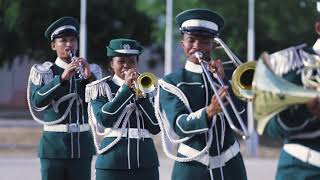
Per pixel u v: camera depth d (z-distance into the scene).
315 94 9.51
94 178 15.00
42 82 15.27
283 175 10.42
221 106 10.53
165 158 30.94
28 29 61.47
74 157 15.38
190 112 11.34
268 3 42.28
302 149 10.20
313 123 10.03
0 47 63.53
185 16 11.44
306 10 40.91
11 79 78.00
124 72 14.41
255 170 27.88
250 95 10.59
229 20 42.56
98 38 63.75
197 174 11.45
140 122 14.23
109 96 14.27
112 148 14.15
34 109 15.34
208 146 11.32
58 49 15.55
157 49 68.00
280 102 9.60
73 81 15.40
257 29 42.75
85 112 15.61
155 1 47.44
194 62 11.55
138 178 14.19
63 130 15.38
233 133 11.70
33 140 39.59
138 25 64.50
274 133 10.23
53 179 15.39
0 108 72.25
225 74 11.78
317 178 10.14
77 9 61.59
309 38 41.25
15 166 28.38
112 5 63.38
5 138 39.97
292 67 10.10
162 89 11.58
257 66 9.71
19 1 60.16
